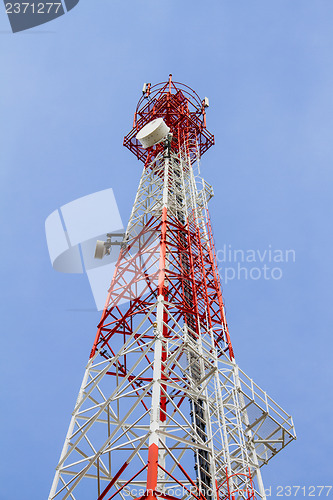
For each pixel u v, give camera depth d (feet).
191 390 86.74
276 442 102.63
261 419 103.45
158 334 86.22
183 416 78.18
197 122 178.19
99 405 86.69
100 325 106.52
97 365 97.66
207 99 183.32
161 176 145.69
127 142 173.06
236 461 92.12
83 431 82.33
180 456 88.94
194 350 91.40
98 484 75.51
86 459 79.20
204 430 90.48
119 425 78.59
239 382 104.22
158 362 81.76
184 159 155.33
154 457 66.69
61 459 80.59
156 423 71.82
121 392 88.63
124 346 92.73
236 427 97.14
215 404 94.58
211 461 78.07
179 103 177.99
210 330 104.12
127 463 71.41
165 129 152.97
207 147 172.76
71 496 76.84
